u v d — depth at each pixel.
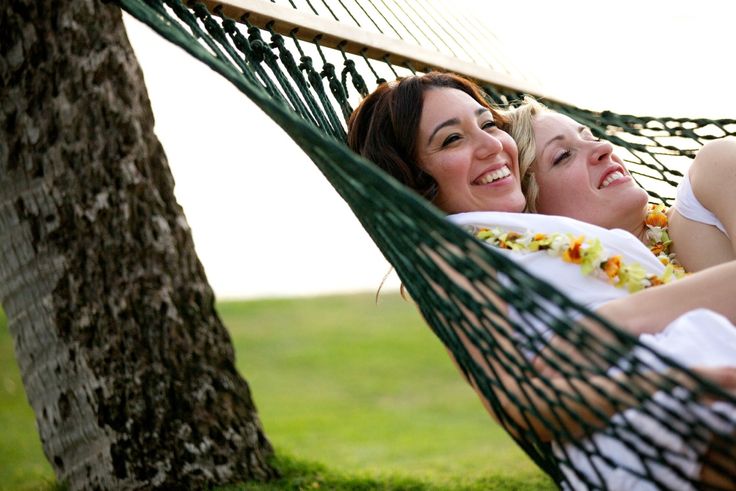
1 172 4.13
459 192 3.36
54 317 4.17
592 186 3.46
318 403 11.67
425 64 4.25
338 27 4.02
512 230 3.09
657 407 2.32
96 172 4.14
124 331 4.18
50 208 4.11
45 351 4.22
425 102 3.40
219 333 4.49
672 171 3.98
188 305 4.36
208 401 4.36
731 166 3.18
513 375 2.53
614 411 2.48
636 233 3.49
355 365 13.83
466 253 2.47
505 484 4.88
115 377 4.18
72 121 4.09
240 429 4.45
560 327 2.34
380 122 3.45
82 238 4.14
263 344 15.09
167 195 4.37
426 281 2.76
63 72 4.06
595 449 2.43
